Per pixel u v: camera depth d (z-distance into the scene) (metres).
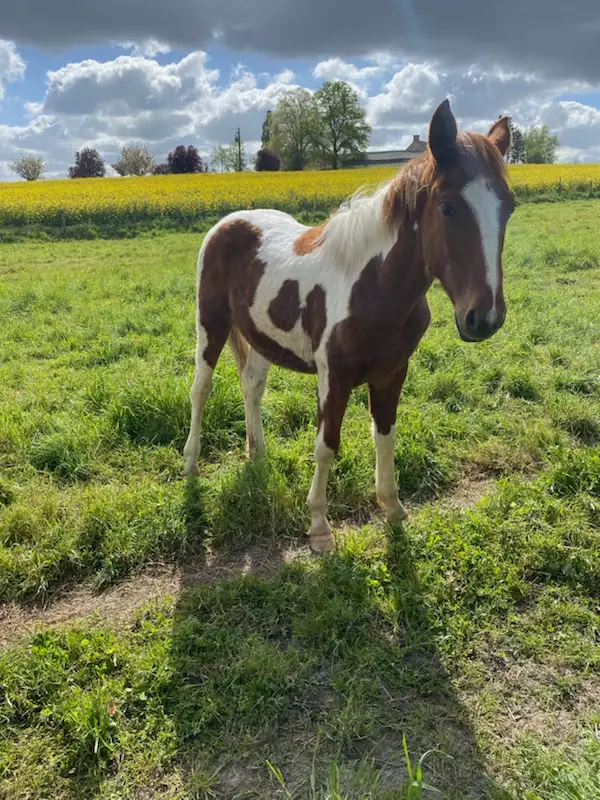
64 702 2.10
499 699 2.12
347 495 3.46
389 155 71.44
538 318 6.31
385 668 2.26
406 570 2.75
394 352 2.75
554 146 67.31
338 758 1.93
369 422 4.25
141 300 8.48
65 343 6.45
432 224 2.29
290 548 3.10
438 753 1.92
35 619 2.65
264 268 3.30
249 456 3.92
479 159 2.14
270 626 2.49
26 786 1.88
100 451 4.01
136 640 2.44
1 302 8.23
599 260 9.77
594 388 4.69
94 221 20.11
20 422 4.33
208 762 1.94
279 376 5.19
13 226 19.16
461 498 3.46
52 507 3.27
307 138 58.69
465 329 2.17
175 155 57.03
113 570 2.88
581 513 3.00
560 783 1.75
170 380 4.54
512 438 4.00
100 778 1.91
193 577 2.90
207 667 2.29
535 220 16.36
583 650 2.29
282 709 2.10
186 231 19.08
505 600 2.54
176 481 3.70
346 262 2.76
